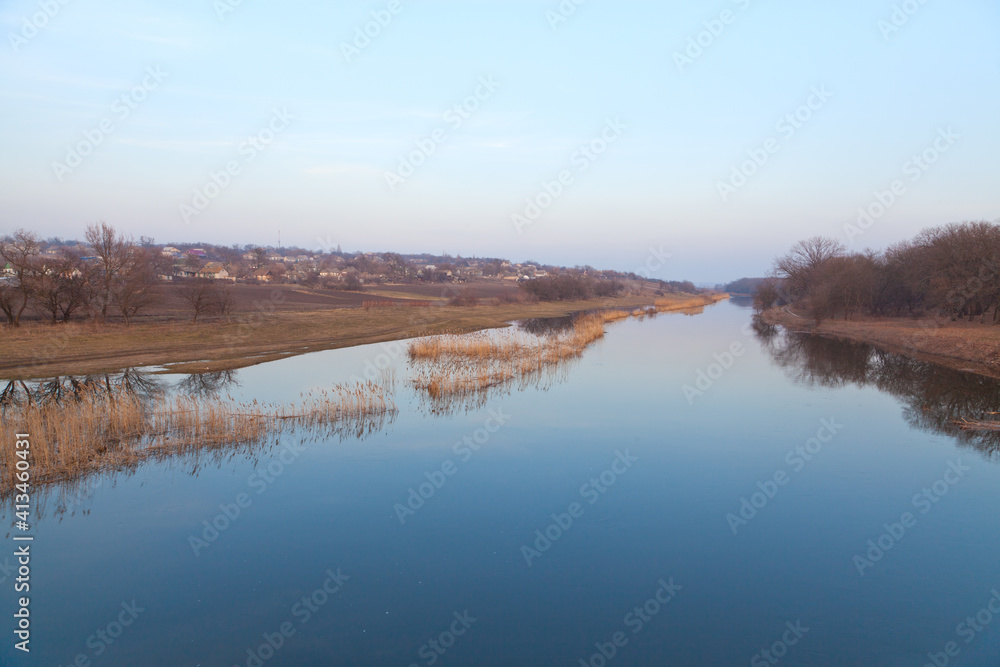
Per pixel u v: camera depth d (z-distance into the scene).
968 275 48.09
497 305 82.50
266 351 37.34
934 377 33.62
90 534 13.00
